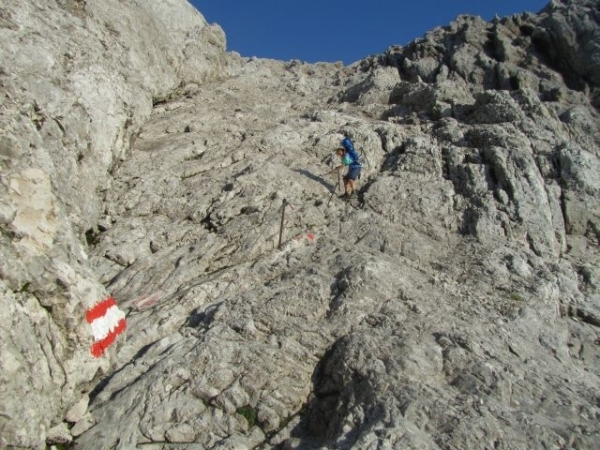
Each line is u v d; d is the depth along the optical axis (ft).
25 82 40.96
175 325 38.32
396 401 29.68
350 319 36.50
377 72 87.40
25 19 47.29
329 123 69.05
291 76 105.19
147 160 58.95
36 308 28.09
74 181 44.29
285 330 35.94
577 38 81.05
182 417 30.99
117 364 35.27
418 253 45.60
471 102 71.15
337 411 31.27
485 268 43.60
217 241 46.75
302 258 44.29
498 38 87.30
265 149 61.57
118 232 48.11
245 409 31.60
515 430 27.61
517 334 36.42
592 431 27.91
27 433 25.54
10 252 27.50
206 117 71.61
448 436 27.32
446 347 33.53
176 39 82.53
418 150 58.08
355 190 54.65
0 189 28.30
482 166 54.24
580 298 42.19
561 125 63.36
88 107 49.08
